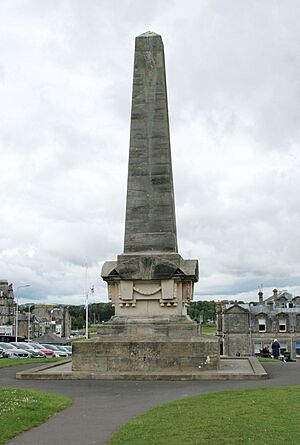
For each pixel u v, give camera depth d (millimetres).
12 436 13359
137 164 27969
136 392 20000
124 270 26703
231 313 93438
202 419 14148
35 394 18531
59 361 32375
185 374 23188
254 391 18688
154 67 28719
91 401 18172
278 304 96938
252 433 12469
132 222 27547
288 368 29203
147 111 28359
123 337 25266
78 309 192125
